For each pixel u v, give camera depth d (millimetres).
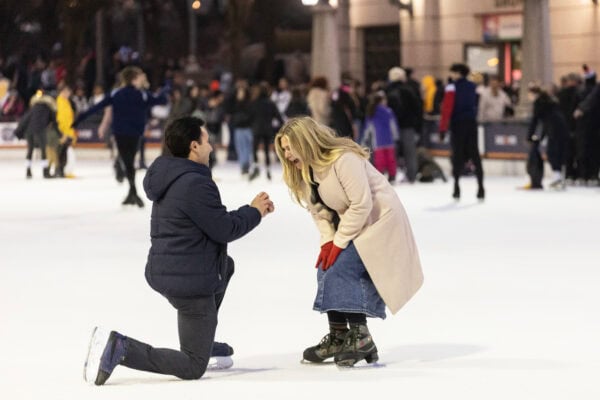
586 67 28312
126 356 8578
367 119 27891
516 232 18422
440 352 9781
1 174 33594
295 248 16844
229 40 49000
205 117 37719
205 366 8750
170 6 64375
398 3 41781
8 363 9523
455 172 23547
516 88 36656
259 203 8797
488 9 40281
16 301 12594
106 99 22625
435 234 18281
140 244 17625
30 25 61531
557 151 25969
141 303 12359
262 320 11344
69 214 22156
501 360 9422
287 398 8164
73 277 14289
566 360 9391
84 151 41875
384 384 8570
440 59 41938
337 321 9469
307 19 57000
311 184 9141
